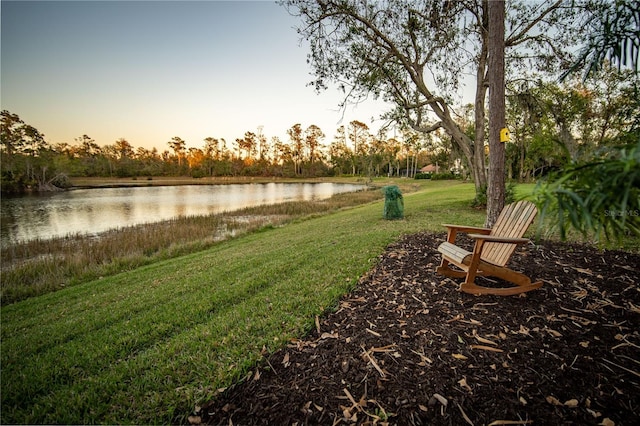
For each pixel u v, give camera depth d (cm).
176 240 1129
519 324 255
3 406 222
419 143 1274
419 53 1002
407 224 748
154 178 7288
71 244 1129
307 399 191
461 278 367
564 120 1077
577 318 257
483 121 943
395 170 7200
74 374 256
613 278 325
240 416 184
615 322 246
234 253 723
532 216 319
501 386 187
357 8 911
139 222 1705
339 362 224
